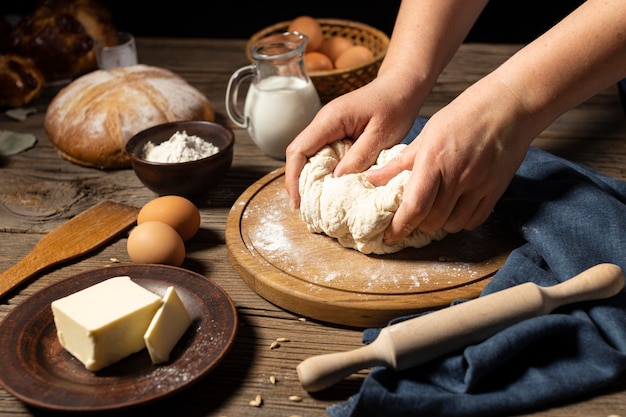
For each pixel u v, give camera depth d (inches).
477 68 54.2
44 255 37.5
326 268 34.4
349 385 30.2
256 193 39.6
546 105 32.5
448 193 33.0
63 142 45.3
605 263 31.5
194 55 58.6
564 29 32.1
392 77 38.3
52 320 32.4
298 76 44.4
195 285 33.3
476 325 28.9
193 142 41.7
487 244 35.4
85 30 54.6
